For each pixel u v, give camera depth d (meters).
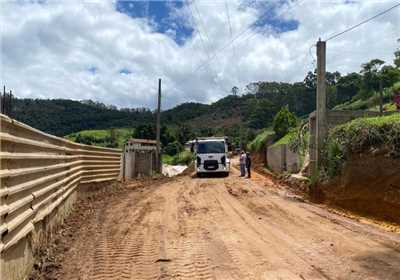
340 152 15.80
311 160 18.72
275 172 32.31
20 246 6.39
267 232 10.32
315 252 8.25
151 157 37.12
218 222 11.84
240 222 11.79
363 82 59.66
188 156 64.62
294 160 26.08
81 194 17.03
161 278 6.74
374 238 9.48
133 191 21.42
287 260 7.68
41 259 7.80
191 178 30.75
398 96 25.06
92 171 19.22
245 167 30.94
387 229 10.65
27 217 6.72
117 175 25.78
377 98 48.25
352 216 12.94
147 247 8.89
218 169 31.00
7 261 5.62
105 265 7.57
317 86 17.80
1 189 5.48
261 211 13.80
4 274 5.45
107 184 22.56
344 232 10.22
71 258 8.09
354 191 14.03
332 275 6.74
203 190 21.00
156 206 15.40
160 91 40.66
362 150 14.38
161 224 11.64
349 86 77.44
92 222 12.09
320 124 17.62
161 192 20.41
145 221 12.16
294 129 37.81
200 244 9.09
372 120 15.02
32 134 8.18
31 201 7.32
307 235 9.89
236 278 6.68
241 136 79.75
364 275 6.71
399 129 12.78
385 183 12.59
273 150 34.66
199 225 11.40
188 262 7.65
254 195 18.44
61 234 10.25
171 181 28.48
